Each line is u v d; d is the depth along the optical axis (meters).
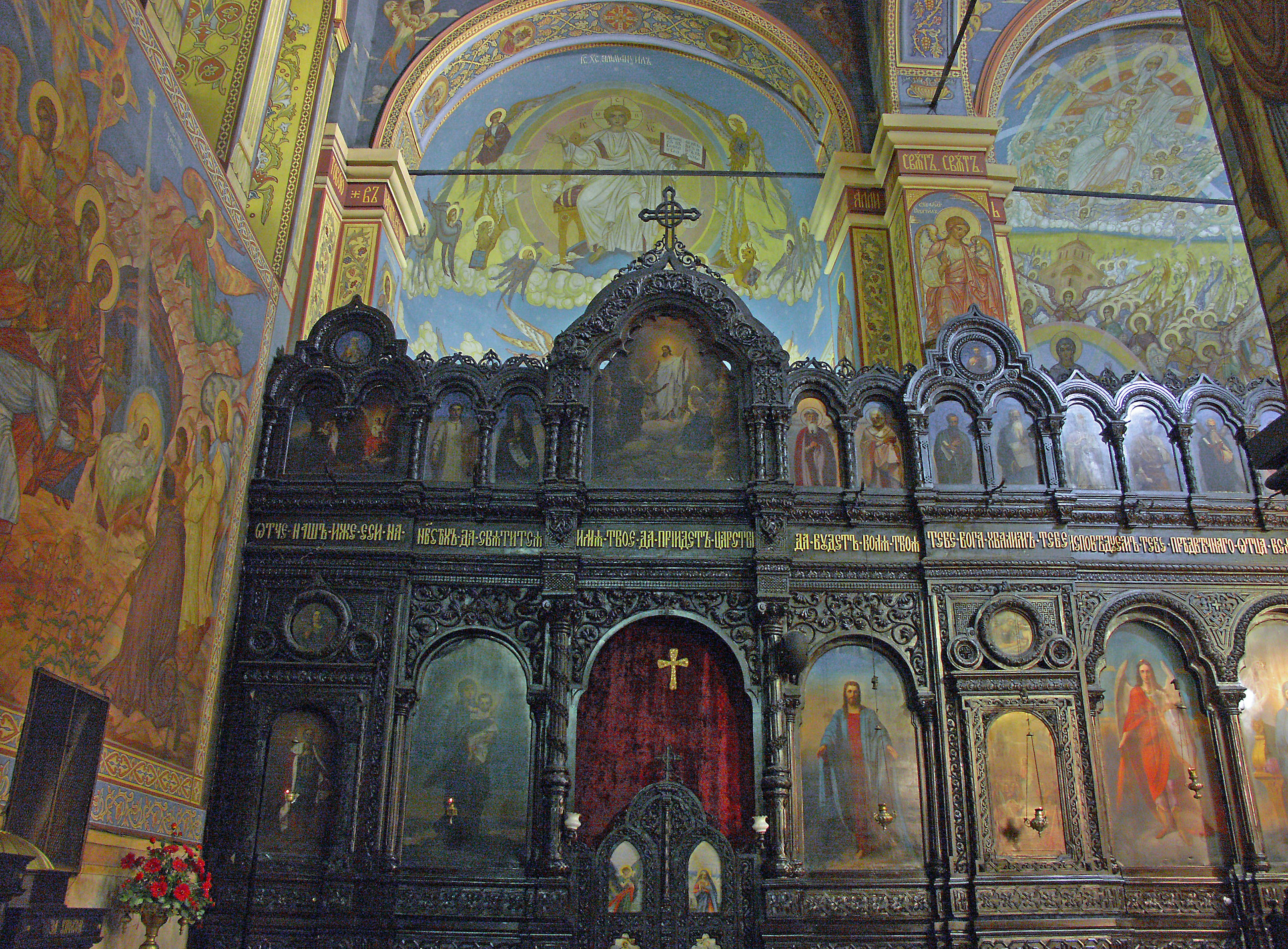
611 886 13.27
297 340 17.28
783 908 13.12
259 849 13.23
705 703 14.20
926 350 15.97
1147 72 23.58
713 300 15.78
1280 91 8.88
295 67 16.94
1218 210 26.33
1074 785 13.73
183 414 12.13
